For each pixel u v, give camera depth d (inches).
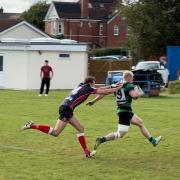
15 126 1601.9
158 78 2940.5
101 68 3796.8
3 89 3440.0
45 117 1847.9
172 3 4562.0
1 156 1121.4
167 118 1838.1
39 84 3503.9
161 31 4571.9
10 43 3499.0
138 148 1223.5
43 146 1251.2
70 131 1486.2
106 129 1545.3
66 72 3565.5
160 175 949.2
